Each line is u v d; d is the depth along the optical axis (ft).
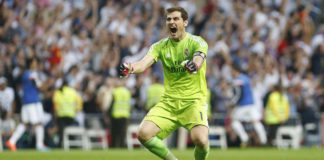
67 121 164.86
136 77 183.32
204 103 79.77
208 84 189.37
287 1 230.48
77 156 125.59
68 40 197.77
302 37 219.20
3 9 200.13
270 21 220.84
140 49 199.41
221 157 128.57
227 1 226.38
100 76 182.80
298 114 189.47
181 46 79.77
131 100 180.14
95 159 117.60
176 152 143.02
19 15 203.72
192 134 78.18
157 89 163.22
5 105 169.48
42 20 204.74
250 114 174.09
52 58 188.75
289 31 218.18
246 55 203.62
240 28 214.48
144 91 180.14
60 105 164.14
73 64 183.83
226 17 219.00
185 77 79.56
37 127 157.48
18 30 197.47
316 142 188.65
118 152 143.54
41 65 184.65
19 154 130.31
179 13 79.66
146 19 213.46
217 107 183.83
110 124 168.76
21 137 166.91
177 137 174.09
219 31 209.36
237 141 180.65
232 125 176.04
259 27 217.36
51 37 199.31
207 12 221.87
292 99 191.42
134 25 208.44
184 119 79.51
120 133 168.14
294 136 187.21
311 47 217.36
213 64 196.95
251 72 194.59
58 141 168.55
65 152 142.41
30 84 155.84
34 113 156.15
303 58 209.46
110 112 167.32
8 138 168.35
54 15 208.85
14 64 181.27
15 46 188.65
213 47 205.36
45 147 159.94
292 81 200.34
